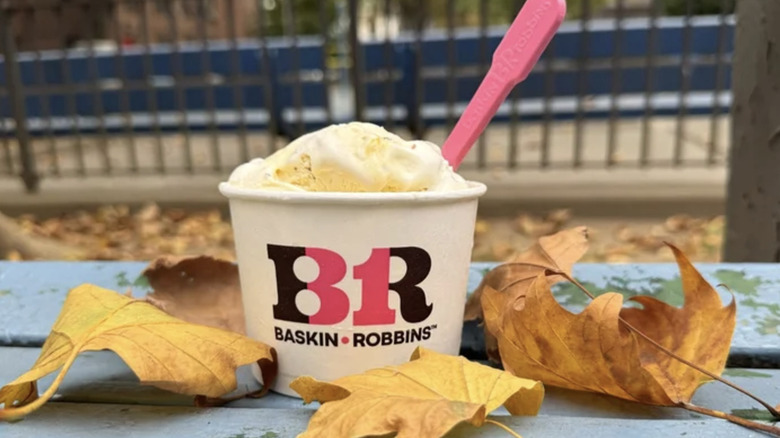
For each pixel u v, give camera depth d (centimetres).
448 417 14
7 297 28
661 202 113
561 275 21
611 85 133
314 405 19
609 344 16
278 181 19
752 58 38
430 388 16
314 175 19
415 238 18
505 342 18
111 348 16
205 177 143
